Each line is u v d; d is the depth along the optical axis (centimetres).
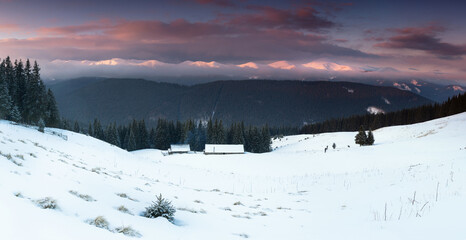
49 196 743
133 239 645
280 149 11131
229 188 2472
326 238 918
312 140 10656
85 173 1302
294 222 1184
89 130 11988
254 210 1394
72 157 2250
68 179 1034
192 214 1082
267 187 2516
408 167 2362
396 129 9031
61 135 4350
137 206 989
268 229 1038
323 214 1346
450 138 5075
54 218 600
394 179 1880
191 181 2727
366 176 2347
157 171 2966
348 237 909
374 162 4200
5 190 683
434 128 7538
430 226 895
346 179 2373
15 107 6112
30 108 6581
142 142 11950
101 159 2867
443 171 1664
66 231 557
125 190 1201
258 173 4234
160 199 932
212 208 1308
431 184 1439
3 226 483
